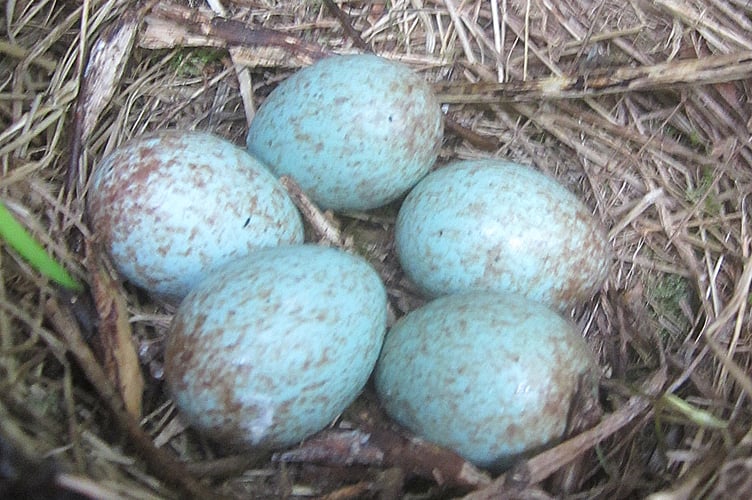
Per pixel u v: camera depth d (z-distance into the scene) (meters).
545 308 0.11
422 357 0.11
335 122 0.12
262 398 0.10
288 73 0.14
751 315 0.12
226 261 0.11
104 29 0.13
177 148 0.11
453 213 0.12
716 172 0.14
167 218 0.11
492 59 0.15
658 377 0.12
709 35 0.14
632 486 0.11
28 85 0.13
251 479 0.11
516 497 0.10
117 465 0.10
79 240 0.12
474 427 0.11
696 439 0.11
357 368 0.11
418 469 0.11
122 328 0.11
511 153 0.14
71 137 0.12
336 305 0.11
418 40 0.15
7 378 0.10
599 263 0.12
